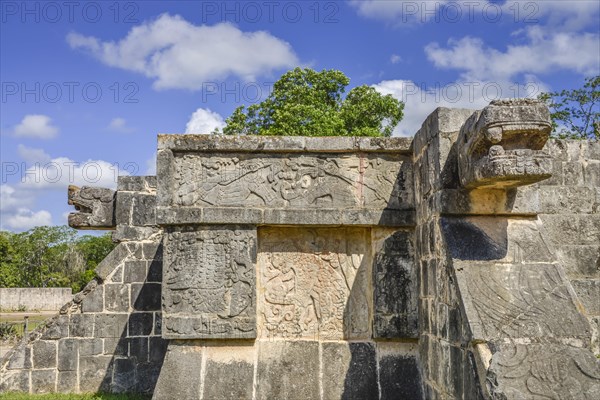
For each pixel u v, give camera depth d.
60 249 42.78
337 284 5.26
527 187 4.33
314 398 4.95
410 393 4.93
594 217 6.47
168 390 4.87
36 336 7.67
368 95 19.91
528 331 3.67
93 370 7.67
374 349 5.12
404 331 5.06
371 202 5.21
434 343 4.51
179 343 5.04
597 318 6.27
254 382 4.95
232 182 5.17
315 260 5.29
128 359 7.73
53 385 7.59
